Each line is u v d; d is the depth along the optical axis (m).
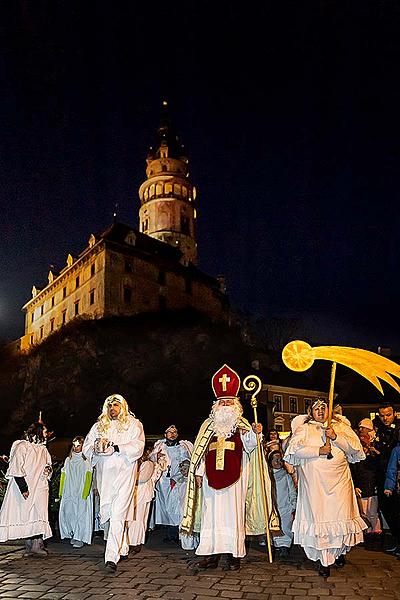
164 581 6.49
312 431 7.14
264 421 44.78
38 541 8.13
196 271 80.94
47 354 65.62
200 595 5.89
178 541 9.64
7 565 7.41
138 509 8.44
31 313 83.06
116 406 7.60
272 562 7.56
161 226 89.81
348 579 6.59
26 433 8.55
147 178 94.88
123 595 5.90
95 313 67.62
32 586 6.29
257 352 68.81
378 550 8.48
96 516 9.70
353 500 7.03
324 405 7.31
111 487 7.36
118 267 68.69
